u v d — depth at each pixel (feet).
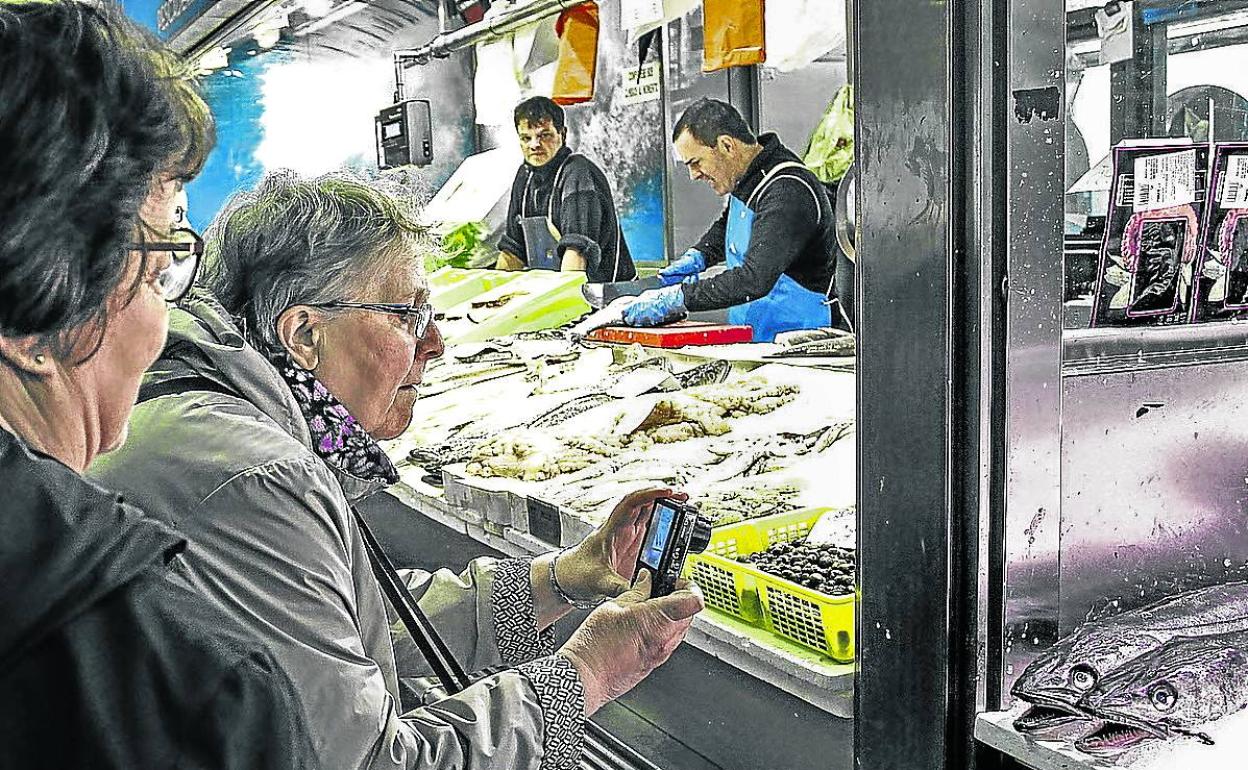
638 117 13.51
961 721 3.56
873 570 3.80
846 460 6.80
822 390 8.10
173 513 3.31
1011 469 3.47
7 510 2.15
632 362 9.84
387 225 4.17
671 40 12.81
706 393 8.44
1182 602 3.77
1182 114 4.42
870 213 3.63
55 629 2.06
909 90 3.43
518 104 13.85
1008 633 3.56
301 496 3.47
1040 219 3.39
